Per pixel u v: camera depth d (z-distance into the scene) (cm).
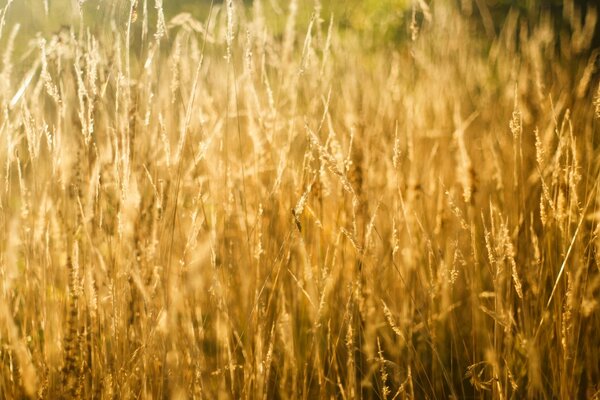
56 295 142
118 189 142
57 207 142
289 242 151
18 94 144
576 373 150
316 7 164
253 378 142
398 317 150
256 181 156
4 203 144
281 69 164
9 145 144
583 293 143
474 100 199
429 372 156
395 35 298
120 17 145
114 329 140
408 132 170
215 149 161
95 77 141
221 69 175
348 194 156
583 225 152
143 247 140
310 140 152
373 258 149
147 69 145
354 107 176
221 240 153
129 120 141
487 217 169
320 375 142
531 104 178
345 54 208
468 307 162
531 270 152
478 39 242
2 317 143
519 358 152
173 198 147
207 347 154
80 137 142
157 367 140
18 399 142
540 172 144
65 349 138
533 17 273
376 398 154
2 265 141
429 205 169
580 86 173
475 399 149
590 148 161
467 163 158
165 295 139
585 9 288
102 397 139
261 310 145
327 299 152
